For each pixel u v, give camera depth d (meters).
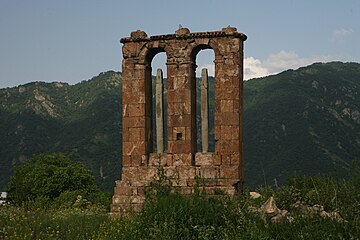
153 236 18.28
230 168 24.25
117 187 25.42
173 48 25.39
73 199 59.56
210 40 24.97
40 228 22.80
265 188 24.91
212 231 18.09
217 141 24.61
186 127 24.98
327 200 20.75
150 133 26.27
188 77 25.14
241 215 18.94
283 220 19.03
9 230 21.78
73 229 22.27
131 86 26.03
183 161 24.86
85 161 105.75
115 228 21.14
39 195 64.25
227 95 24.59
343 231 17.11
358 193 20.55
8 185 66.38
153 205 21.11
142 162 25.53
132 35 26.08
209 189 24.11
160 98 25.86
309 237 16.69
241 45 25.30
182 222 19.17
